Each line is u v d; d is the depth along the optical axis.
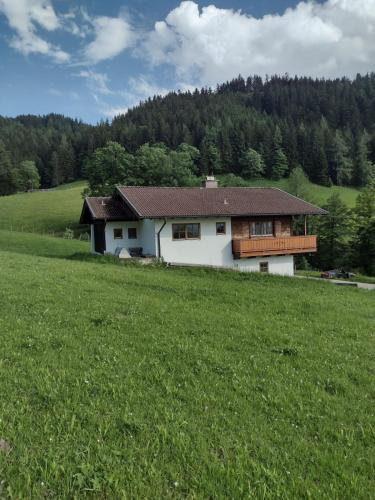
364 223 60.50
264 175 121.38
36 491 4.27
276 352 9.37
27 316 10.62
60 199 98.69
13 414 5.65
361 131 150.12
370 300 18.50
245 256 32.19
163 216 28.86
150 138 139.25
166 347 8.98
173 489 4.50
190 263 30.41
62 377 6.99
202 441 5.37
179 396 6.68
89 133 157.00
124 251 30.27
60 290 14.03
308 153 121.50
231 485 4.59
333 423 6.20
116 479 4.50
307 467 5.06
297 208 34.81
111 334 9.69
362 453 5.45
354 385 7.80
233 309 13.65
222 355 8.79
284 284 21.52
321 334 11.27
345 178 118.88
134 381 7.09
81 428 5.48
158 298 14.50
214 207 32.06
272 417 6.25
